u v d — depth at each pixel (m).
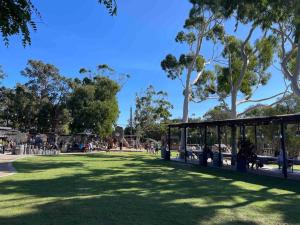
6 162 25.48
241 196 11.84
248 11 19.66
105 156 36.78
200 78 40.09
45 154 38.91
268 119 19.73
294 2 18.09
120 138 68.12
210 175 19.03
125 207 9.61
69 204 9.91
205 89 40.44
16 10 4.31
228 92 36.19
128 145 67.94
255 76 35.00
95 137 58.69
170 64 37.22
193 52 36.69
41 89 58.31
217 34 33.88
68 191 12.37
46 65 58.25
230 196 11.80
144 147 63.31
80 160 29.25
